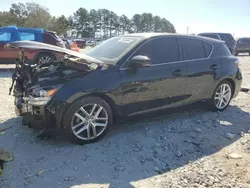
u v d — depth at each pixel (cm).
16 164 359
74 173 339
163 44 479
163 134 456
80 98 396
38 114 389
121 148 404
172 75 476
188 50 510
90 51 506
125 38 492
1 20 6128
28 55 933
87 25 9475
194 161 376
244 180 330
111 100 420
